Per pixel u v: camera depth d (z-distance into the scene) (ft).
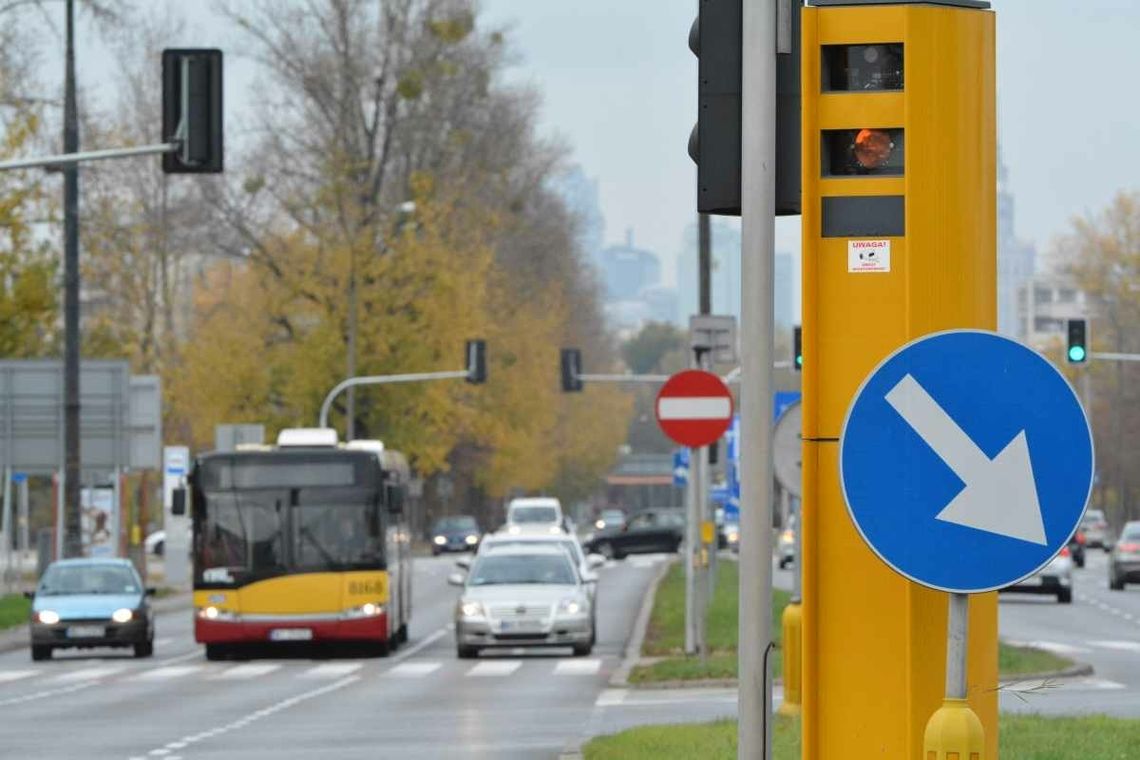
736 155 71.51
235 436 492.95
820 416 72.49
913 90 72.08
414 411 586.45
